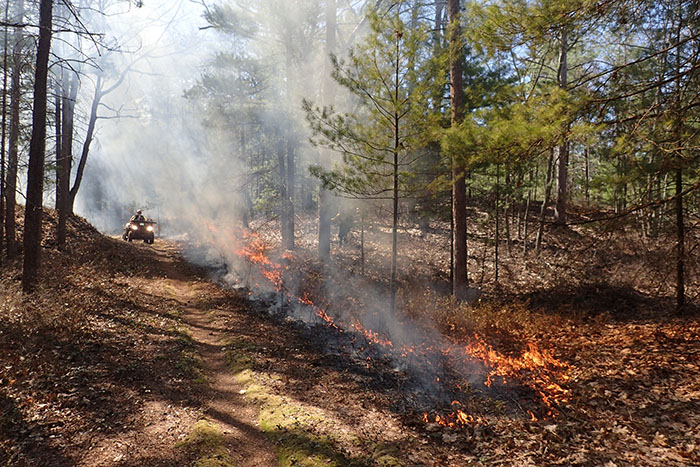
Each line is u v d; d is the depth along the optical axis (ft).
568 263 40.24
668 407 18.79
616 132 22.88
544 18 22.07
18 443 15.78
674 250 27.48
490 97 35.65
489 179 57.67
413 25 34.96
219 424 19.02
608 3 21.91
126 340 28.17
